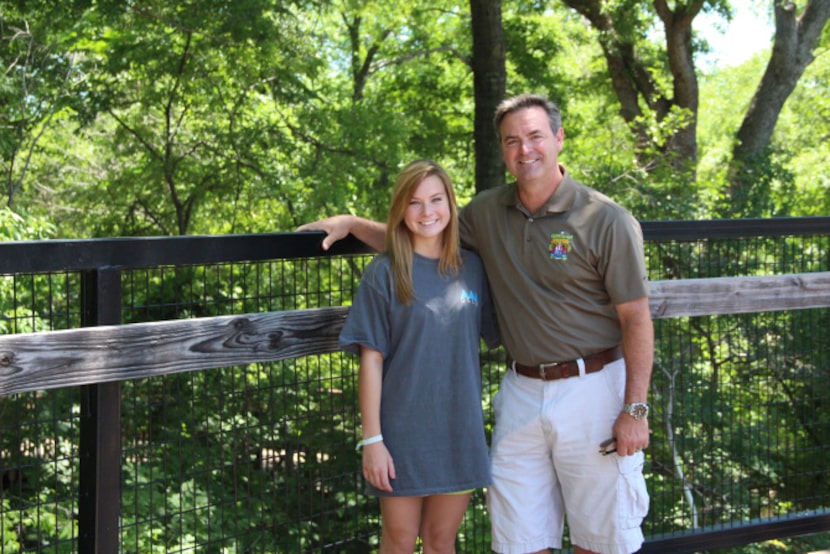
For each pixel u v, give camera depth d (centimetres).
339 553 320
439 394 258
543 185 270
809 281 353
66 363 228
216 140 1259
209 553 279
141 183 1271
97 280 237
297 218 1217
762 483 412
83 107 1177
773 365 404
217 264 264
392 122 1292
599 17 1598
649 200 1209
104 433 240
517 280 276
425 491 257
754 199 1555
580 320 273
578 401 276
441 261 262
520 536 289
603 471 279
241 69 1175
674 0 1588
